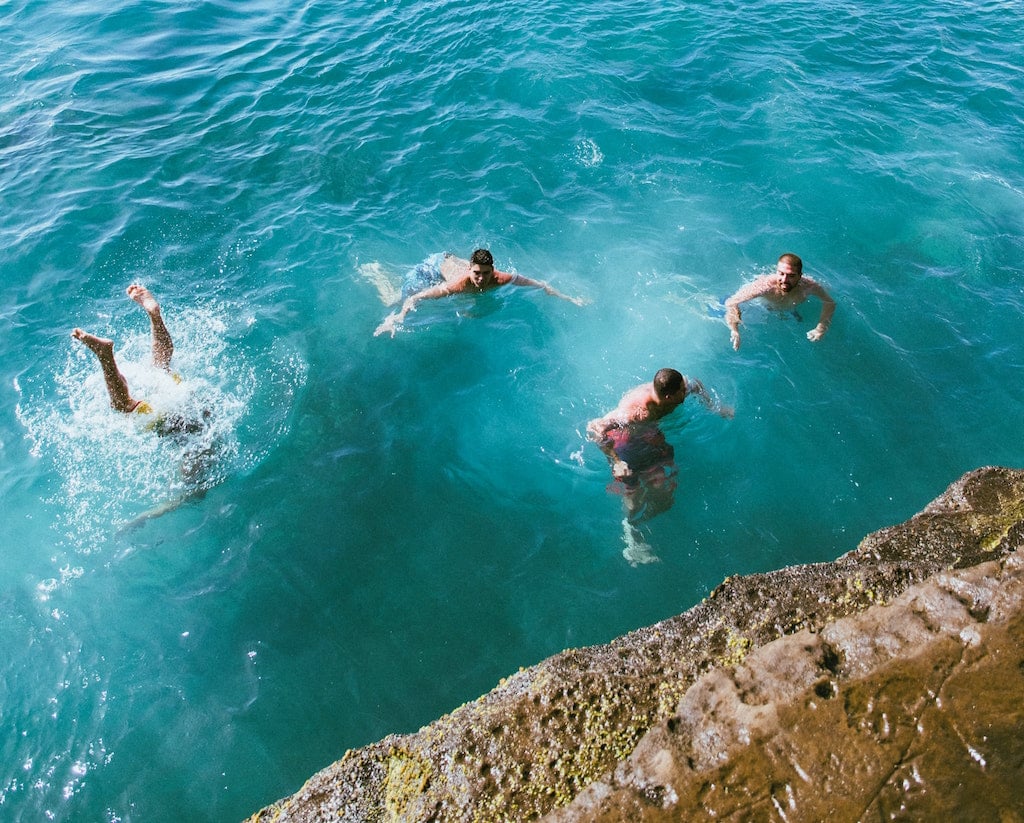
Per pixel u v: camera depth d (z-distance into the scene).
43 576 5.79
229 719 5.03
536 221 9.05
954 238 8.75
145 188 9.61
